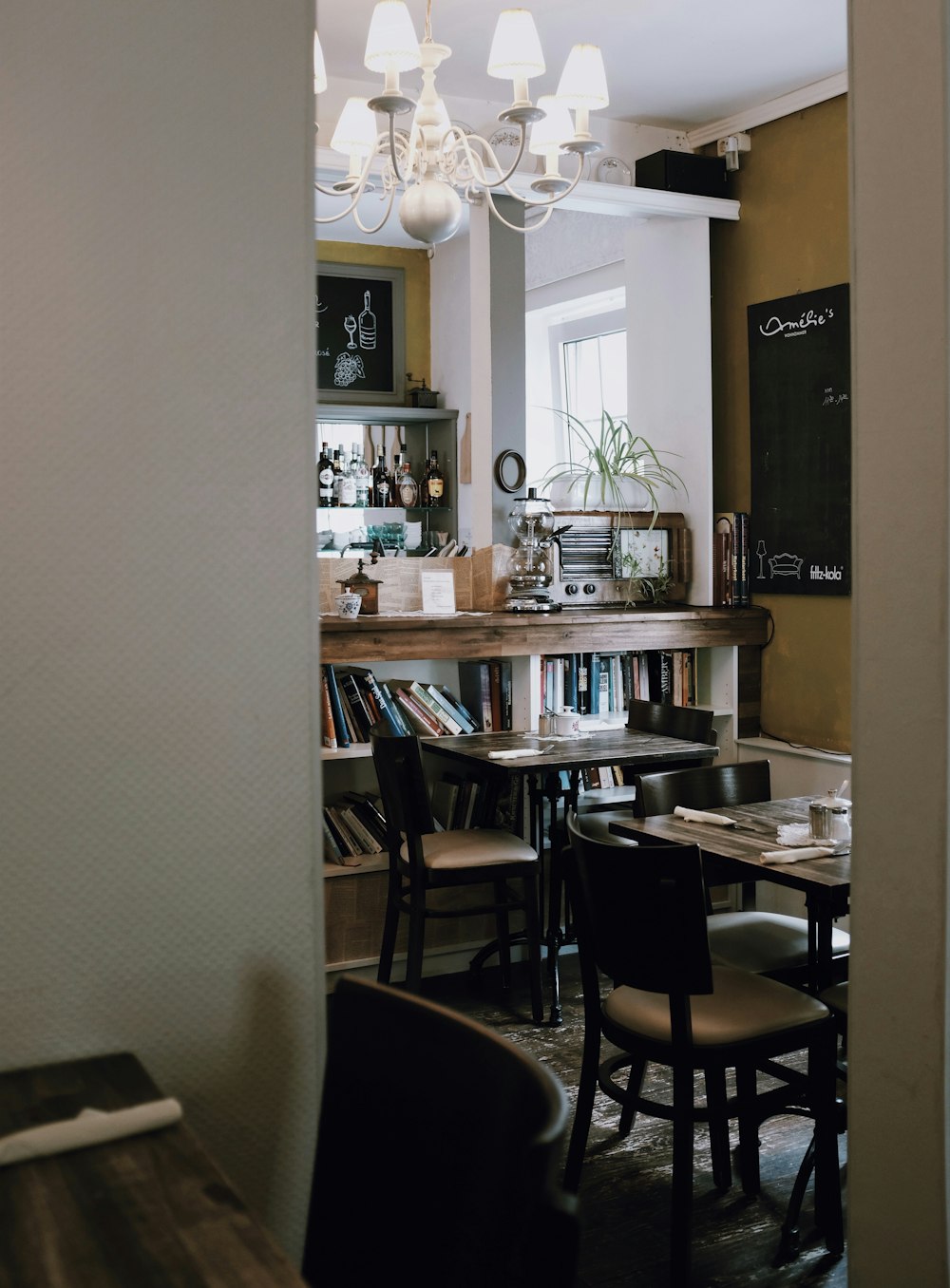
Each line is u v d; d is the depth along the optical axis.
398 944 4.45
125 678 1.39
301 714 1.49
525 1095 1.09
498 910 3.93
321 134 4.95
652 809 3.47
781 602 5.32
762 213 5.36
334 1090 1.32
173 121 1.39
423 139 3.61
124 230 1.38
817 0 4.30
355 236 7.63
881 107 1.89
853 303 1.95
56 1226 1.04
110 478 1.38
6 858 1.35
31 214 1.34
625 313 6.15
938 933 1.84
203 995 1.45
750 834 3.09
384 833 4.43
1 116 1.32
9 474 1.33
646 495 5.63
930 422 1.83
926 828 1.85
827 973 3.06
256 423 1.45
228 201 1.42
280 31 1.45
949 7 1.79
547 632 4.66
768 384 5.36
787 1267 2.57
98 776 1.38
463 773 4.74
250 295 1.44
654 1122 3.29
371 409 7.46
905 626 1.88
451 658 4.61
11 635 1.34
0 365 1.33
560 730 4.44
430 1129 1.21
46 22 1.34
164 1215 1.06
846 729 5.04
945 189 1.79
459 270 7.59
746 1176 2.87
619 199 5.12
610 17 4.43
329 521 7.56
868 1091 1.96
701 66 4.88
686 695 5.23
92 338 1.37
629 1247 2.65
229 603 1.44
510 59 3.29
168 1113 1.23
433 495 7.67
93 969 1.39
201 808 1.43
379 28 3.21
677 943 2.43
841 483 5.01
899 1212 1.91
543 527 4.89
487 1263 1.05
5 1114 1.22
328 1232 1.28
